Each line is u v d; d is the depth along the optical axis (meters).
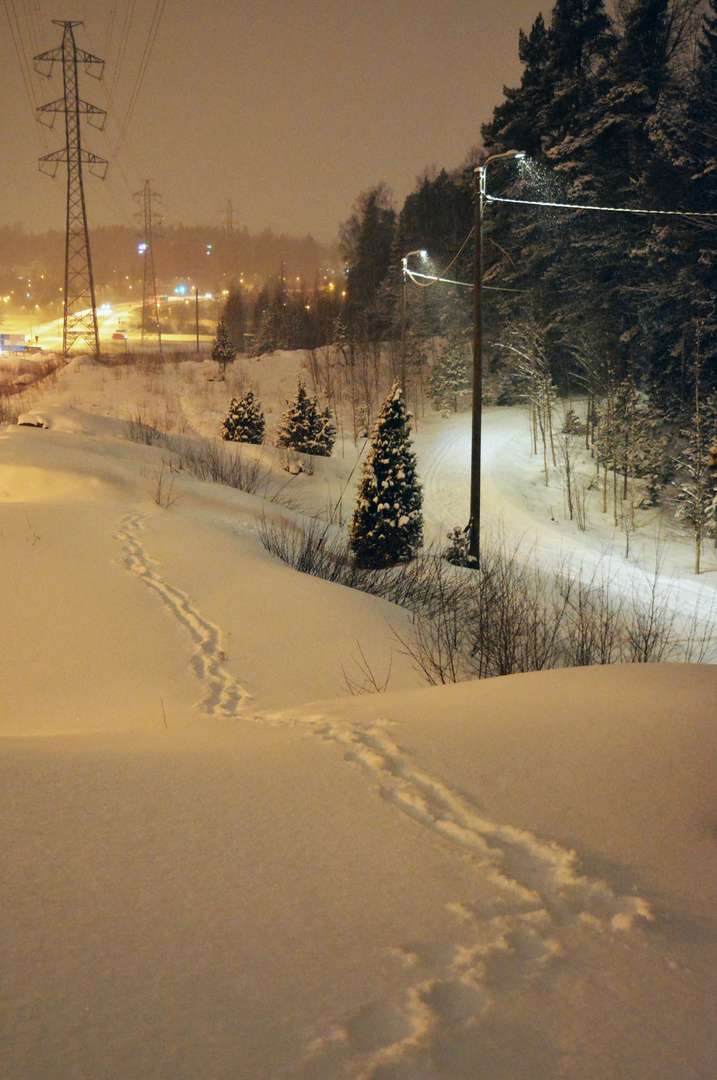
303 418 30.38
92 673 6.84
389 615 9.44
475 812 2.94
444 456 33.38
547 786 3.21
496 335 47.25
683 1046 1.64
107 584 9.32
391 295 67.88
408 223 72.81
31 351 76.12
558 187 37.50
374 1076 1.48
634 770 3.38
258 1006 1.70
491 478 29.77
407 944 1.98
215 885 2.26
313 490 24.39
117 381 47.28
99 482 15.35
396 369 53.56
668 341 34.16
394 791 3.15
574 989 1.82
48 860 2.32
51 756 3.43
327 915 2.12
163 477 16.88
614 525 25.36
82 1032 1.57
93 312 58.69
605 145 35.75
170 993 1.72
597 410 35.00
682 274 30.81
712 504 23.52
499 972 1.87
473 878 2.40
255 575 10.13
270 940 1.98
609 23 39.19
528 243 40.84
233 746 3.99
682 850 2.65
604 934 2.07
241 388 47.25
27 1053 1.49
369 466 15.70
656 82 34.38
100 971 1.78
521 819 2.87
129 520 12.52
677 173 31.11
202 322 149.75
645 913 2.18
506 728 4.03
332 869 2.42
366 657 7.72
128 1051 1.52
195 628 8.18
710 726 3.96
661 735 3.83
